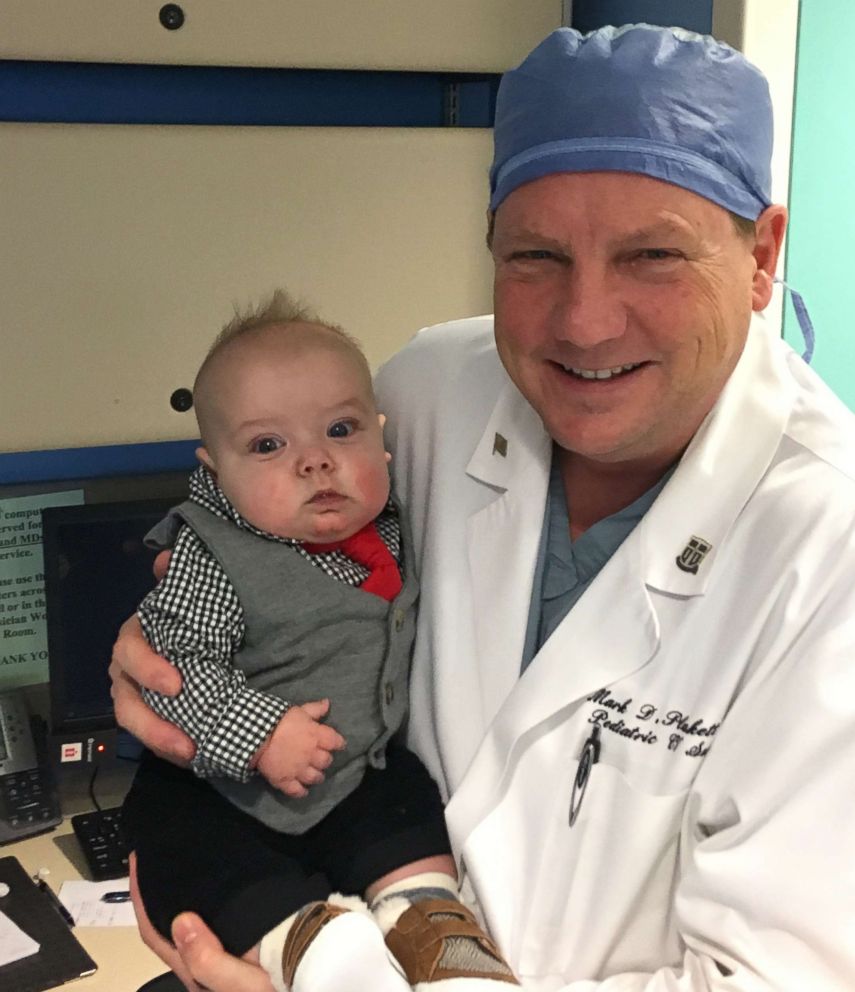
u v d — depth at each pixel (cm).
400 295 158
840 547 83
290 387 102
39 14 132
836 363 166
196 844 98
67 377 144
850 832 78
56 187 138
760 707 84
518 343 89
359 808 100
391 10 147
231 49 141
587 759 92
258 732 96
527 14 154
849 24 149
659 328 83
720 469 92
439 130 154
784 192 153
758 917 80
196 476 111
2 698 160
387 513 113
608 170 81
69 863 147
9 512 156
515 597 99
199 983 92
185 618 100
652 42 84
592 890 91
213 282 148
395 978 85
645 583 92
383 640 104
